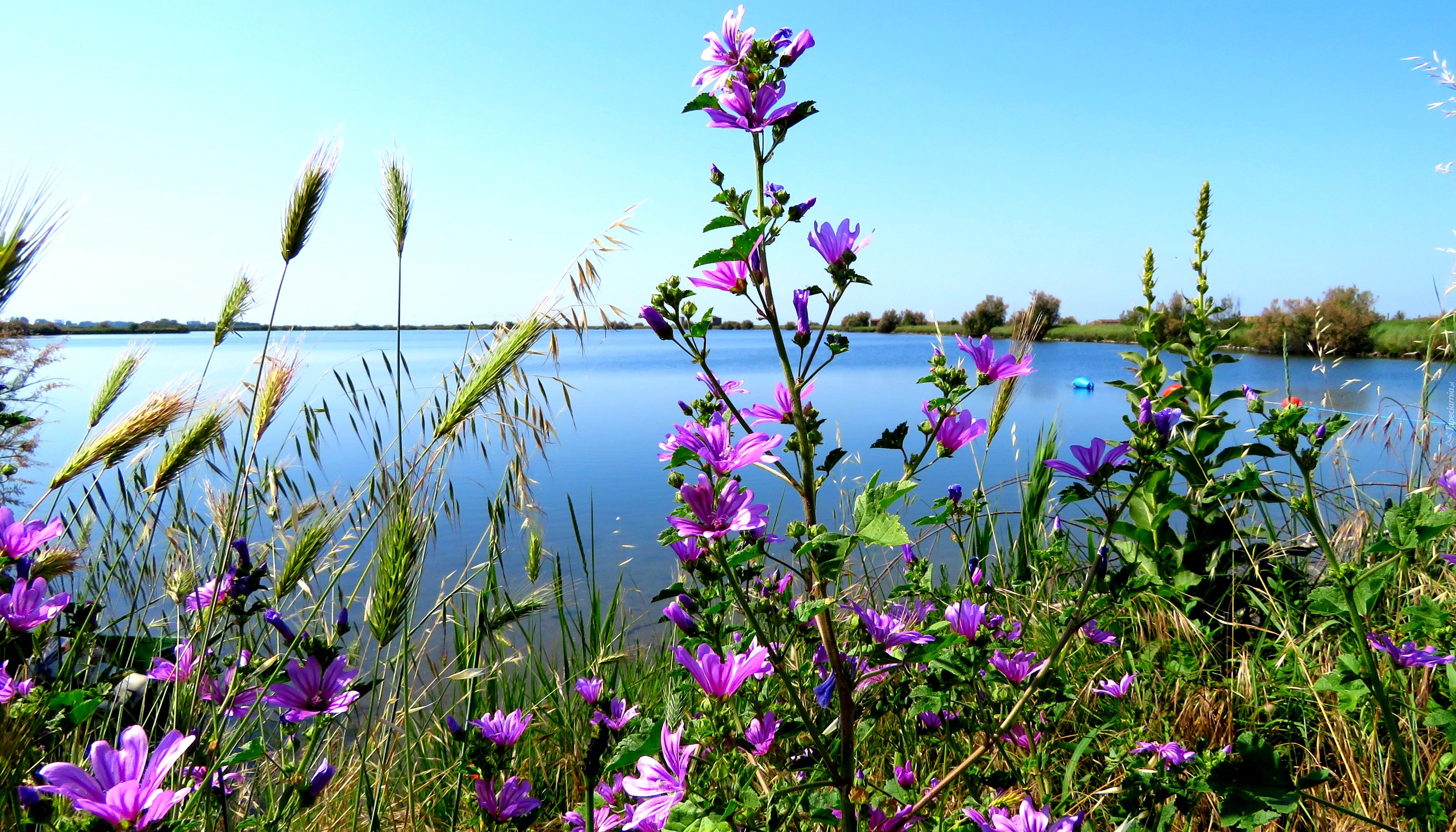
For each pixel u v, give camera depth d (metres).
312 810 2.54
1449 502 2.38
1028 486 4.34
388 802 2.72
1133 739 2.25
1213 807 2.38
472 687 3.07
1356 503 4.26
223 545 2.26
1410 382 7.88
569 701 3.41
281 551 3.39
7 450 4.39
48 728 1.82
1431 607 2.42
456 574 5.43
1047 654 2.84
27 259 1.80
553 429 3.82
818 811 1.74
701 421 1.76
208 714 2.13
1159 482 2.68
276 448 4.01
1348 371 10.06
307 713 2.02
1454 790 2.19
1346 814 1.99
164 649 2.85
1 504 4.39
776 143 1.64
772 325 1.61
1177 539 3.06
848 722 1.63
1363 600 1.95
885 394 22.20
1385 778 2.24
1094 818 2.26
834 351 1.63
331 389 11.51
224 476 3.66
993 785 1.97
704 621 1.83
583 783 2.81
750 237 1.49
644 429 16.73
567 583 4.68
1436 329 4.41
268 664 2.04
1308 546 3.55
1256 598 3.33
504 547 3.68
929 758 2.54
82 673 2.71
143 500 3.18
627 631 4.81
